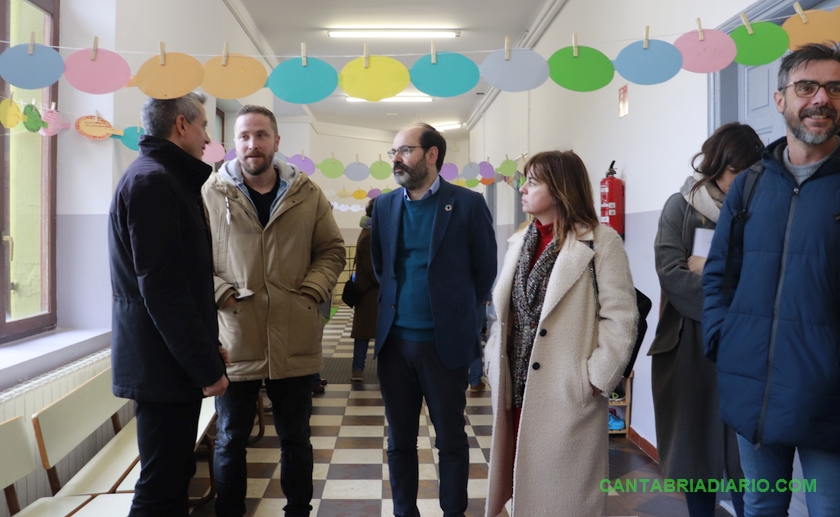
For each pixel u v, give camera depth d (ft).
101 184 10.23
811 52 4.79
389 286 7.36
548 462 5.47
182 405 5.62
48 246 9.94
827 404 4.48
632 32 12.20
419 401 7.41
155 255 5.23
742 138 6.44
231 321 7.12
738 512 6.71
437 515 8.43
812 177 4.79
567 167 5.77
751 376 4.84
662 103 10.93
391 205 7.52
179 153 5.68
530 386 5.55
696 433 6.56
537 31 20.40
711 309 5.35
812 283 4.61
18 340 9.02
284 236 7.37
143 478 5.58
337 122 39.04
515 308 6.00
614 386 5.37
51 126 9.46
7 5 8.69
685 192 6.80
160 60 5.73
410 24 21.49
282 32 22.22
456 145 46.06
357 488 9.37
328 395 15.35
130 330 5.45
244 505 7.45
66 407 6.79
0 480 5.61
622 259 5.65
